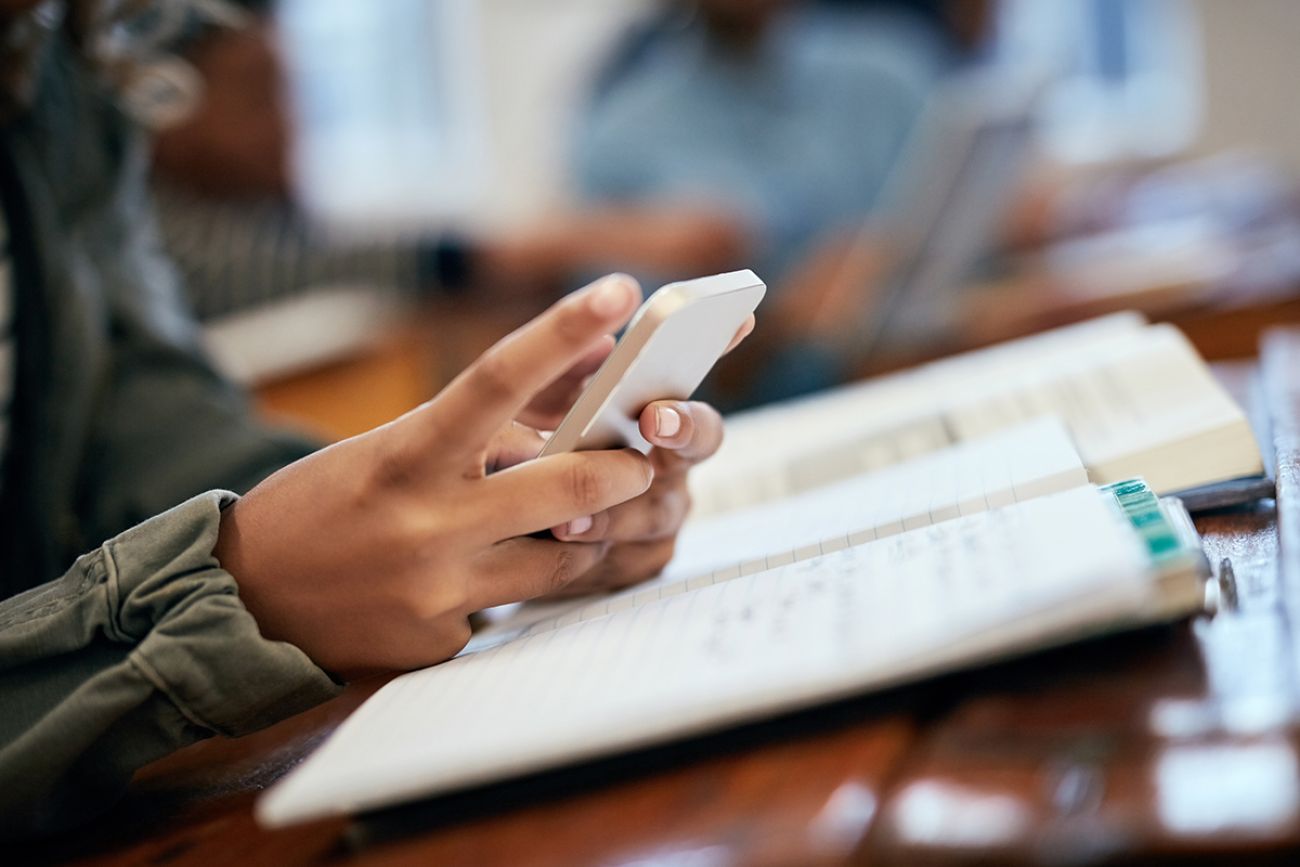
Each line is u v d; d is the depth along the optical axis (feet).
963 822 1.04
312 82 12.58
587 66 11.74
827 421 2.78
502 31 11.98
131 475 2.68
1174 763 1.06
